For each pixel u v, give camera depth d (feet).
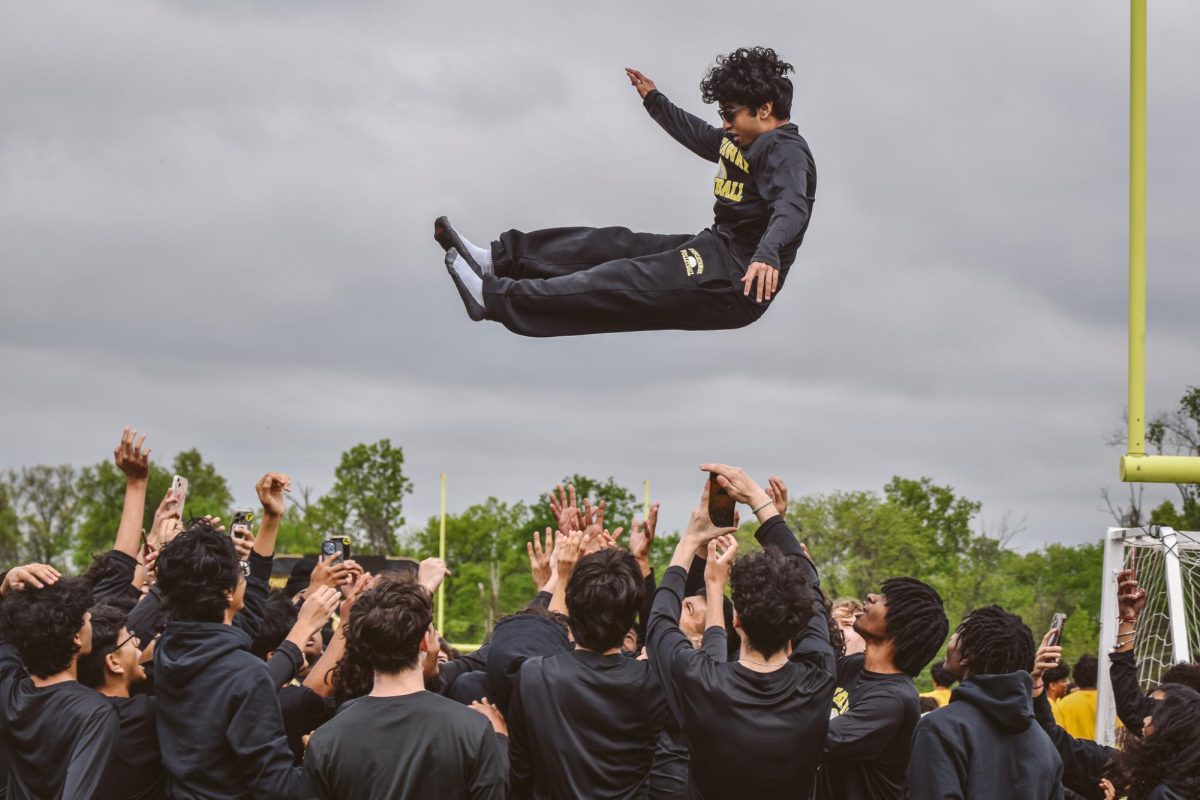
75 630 16.06
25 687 16.05
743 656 15.53
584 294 21.30
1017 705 16.46
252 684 15.66
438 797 14.64
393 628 14.94
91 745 15.53
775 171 20.80
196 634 15.89
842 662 18.83
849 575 161.48
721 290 21.38
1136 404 25.90
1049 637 19.22
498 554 205.57
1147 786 16.96
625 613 15.53
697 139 24.12
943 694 28.35
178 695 15.65
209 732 15.52
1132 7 26.35
